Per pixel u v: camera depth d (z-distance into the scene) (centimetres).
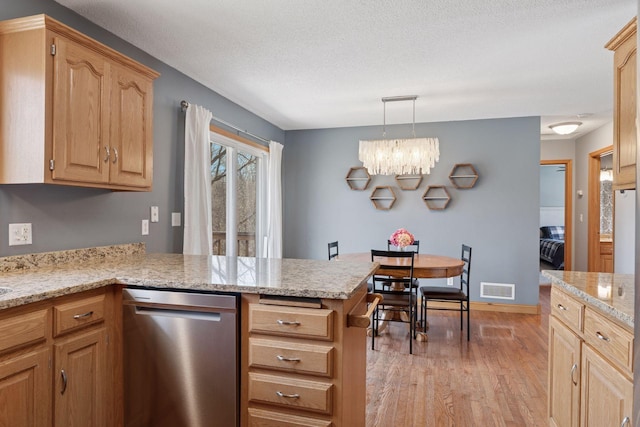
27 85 180
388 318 421
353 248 537
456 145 500
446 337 387
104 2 220
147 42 272
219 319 167
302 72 329
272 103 422
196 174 326
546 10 227
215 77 342
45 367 153
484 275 492
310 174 553
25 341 145
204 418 170
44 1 214
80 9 227
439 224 506
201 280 175
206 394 170
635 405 85
